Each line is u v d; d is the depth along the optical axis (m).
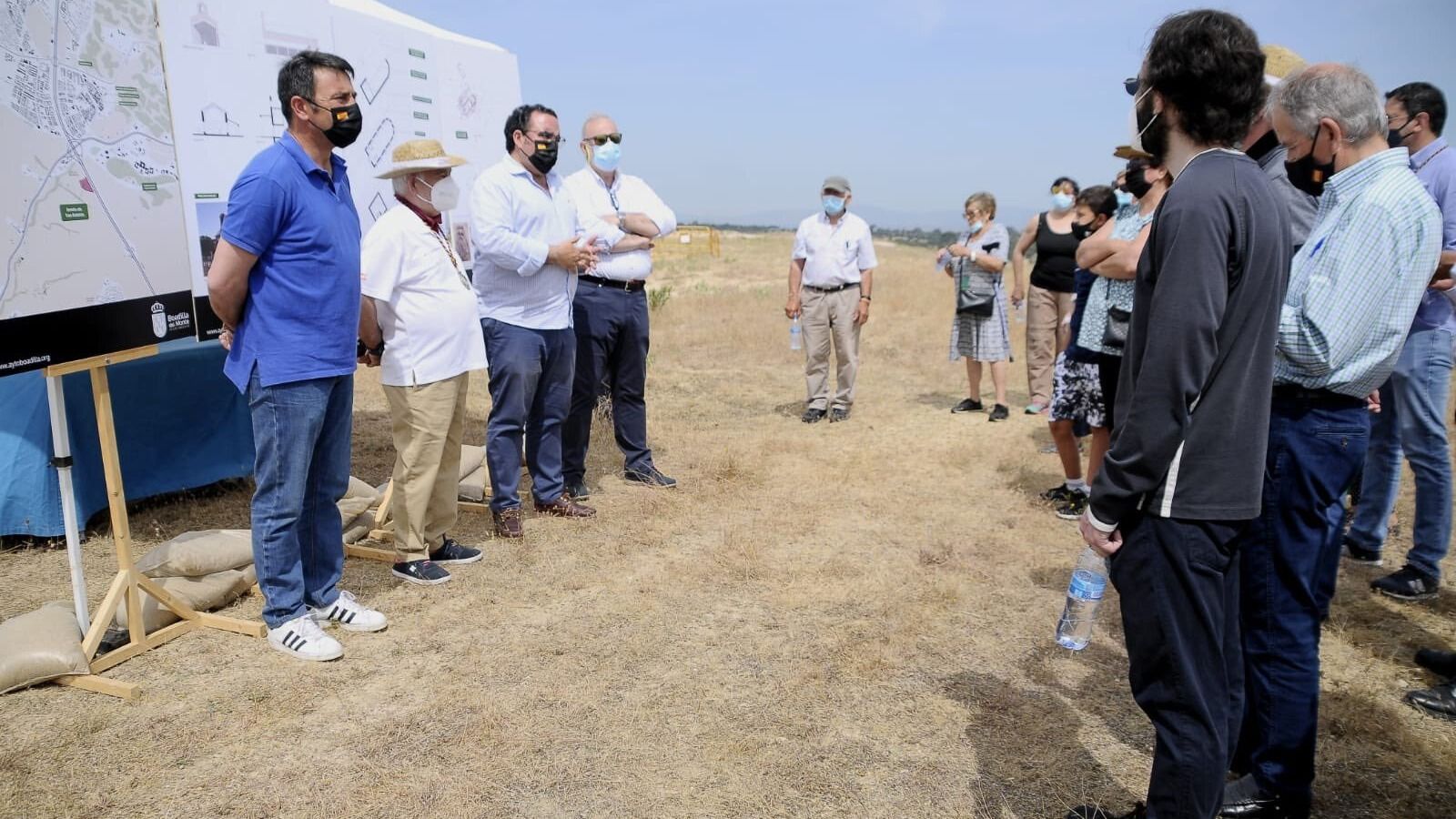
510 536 4.81
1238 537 2.14
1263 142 3.21
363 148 4.81
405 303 4.01
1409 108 3.84
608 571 4.41
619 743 2.98
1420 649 3.57
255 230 3.21
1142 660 2.21
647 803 2.68
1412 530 4.48
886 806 2.69
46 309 3.08
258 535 3.52
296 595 3.61
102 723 3.03
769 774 2.83
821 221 7.45
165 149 3.54
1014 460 6.42
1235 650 2.29
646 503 5.41
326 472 3.71
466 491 5.43
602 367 5.46
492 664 3.49
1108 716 3.18
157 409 5.05
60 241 3.12
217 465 5.36
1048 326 7.68
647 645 3.66
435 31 5.66
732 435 7.14
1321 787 2.78
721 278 21.38
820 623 3.88
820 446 6.84
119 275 3.36
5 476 4.48
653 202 5.66
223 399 5.36
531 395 4.82
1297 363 2.48
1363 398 2.56
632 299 5.47
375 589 4.21
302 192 3.31
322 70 3.29
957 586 4.26
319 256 3.36
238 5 4.07
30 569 4.36
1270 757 2.58
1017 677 3.45
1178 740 2.15
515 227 4.58
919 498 5.62
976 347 7.73
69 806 2.62
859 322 7.63
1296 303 2.51
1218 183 1.97
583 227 5.26
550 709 3.18
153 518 5.13
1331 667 3.49
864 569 4.47
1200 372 1.94
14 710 3.12
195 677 3.37
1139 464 2.03
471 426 7.29
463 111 5.65
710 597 4.13
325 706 3.18
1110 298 4.50
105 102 3.27
